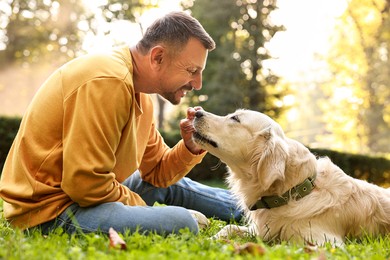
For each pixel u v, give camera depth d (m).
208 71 26.78
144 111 3.85
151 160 4.32
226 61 25.64
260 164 3.79
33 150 3.27
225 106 25.30
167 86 3.54
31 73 31.45
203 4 26.95
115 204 3.28
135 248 2.76
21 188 3.27
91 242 2.80
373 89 31.16
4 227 3.52
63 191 3.29
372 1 29.48
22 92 31.59
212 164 12.52
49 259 2.44
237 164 4.05
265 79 26.05
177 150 4.27
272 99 26.25
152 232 3.23
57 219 3.28
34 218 3.28
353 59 31.20
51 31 30.91
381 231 3.94
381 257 2.76
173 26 3.41
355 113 32.44
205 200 4.60
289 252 2.70
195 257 2.53
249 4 26.53
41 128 3.28
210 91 26.22
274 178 3.66
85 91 3.19
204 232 3.97
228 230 3.94
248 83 26.03
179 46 3.40
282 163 3.70
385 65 30.14
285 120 28.42
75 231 3.15
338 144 36.38
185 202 4.59
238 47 26.30
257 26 26.30
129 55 3.50
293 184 3.79
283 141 3.83
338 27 31.34
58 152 3.26
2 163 10.41
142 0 19.58
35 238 2.96
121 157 3.47
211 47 3.53
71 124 3.19
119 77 3.25
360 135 33.22
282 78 26.36
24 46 30.53
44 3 31.00
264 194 3.88
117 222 3.20
